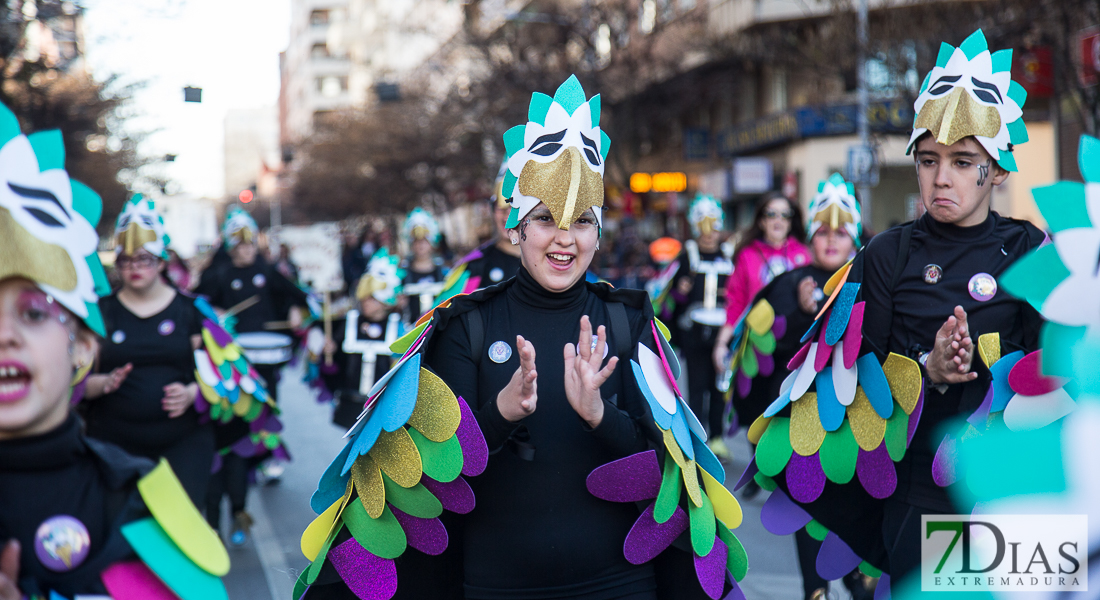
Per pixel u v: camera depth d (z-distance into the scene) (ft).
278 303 29.68
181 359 16.96
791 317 18.15
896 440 11.02
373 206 155.43
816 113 75.72
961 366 10.00
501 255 19.61
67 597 6.98
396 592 10.21
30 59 47.52
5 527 6.88
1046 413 10.16
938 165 10.78
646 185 86.12
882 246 11.25
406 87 120.37
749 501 23.76
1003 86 10.69
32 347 6.77
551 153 9.39
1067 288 9.42
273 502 25.71
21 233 6.74
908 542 11.05
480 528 9.46
